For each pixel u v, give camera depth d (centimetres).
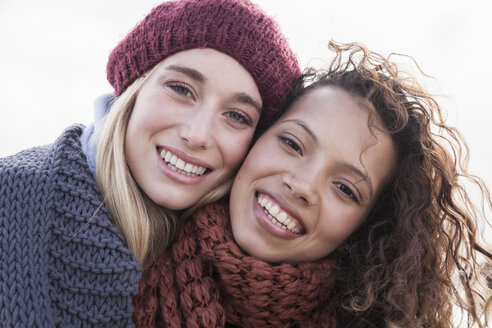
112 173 136
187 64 131
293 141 135
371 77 139
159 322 130
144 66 140
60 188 122
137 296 130
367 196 138
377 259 149
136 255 135
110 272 119
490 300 147
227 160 138
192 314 128
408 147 147
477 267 153
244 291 130
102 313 119
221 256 130
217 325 130
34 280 113
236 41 133
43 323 112
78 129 143
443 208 149
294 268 131
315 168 131
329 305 142
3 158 133
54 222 119
